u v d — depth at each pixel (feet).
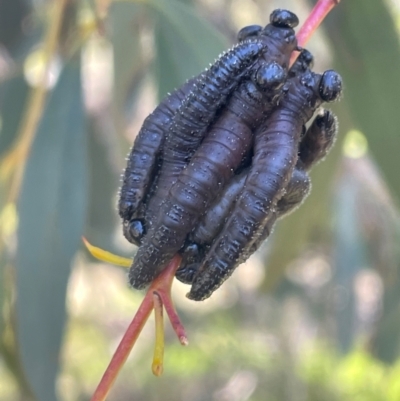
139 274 0.77
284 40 0.81
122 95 1.81
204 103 0.79
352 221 2.14
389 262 2.14
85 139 1.40
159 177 0.81
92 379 2.71
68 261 1.35
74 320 2.94
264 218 0.76
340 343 2.24
